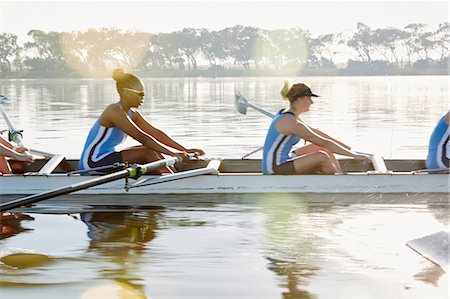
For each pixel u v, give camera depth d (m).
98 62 138.50
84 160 7.82
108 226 6.36
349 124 17.12
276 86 50.25
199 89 43.94
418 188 7.50
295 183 7.51
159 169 7.79
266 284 4.70
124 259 5.26
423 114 20.22
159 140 8.17
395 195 7.48
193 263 5.15
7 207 6.27
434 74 139.75
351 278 4.79
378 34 144.00
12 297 4.51
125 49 142.25
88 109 22.84
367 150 12.37
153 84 59.59
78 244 5.71
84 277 4.86
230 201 7.44
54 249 5.55
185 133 15.01
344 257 5.26
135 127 7.71
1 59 132.00
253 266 5.07
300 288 4.61
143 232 6.11
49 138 14.03
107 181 6.73
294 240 5.76
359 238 5.80
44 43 134.12
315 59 151.62
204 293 4.54
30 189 7.67
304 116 19.77
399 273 4.88
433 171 7.65
